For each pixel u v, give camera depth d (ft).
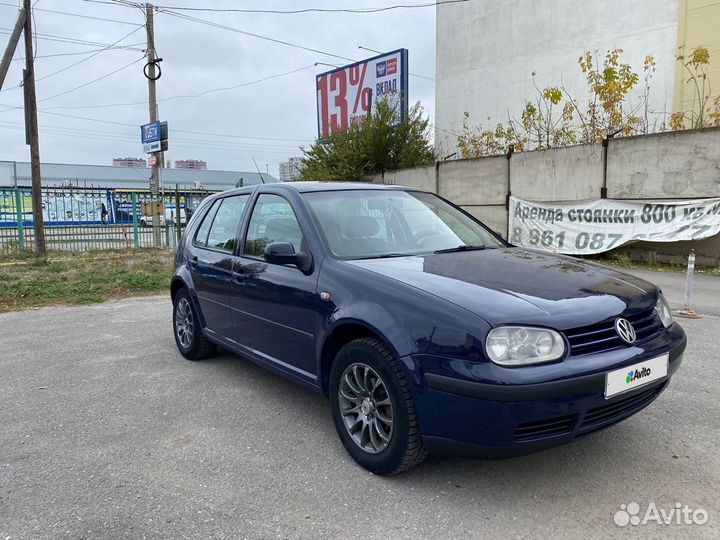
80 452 11.69
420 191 16.29
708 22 57.57
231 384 15.89
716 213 35.01
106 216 67.26
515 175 47.47
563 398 8.68
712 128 35.29
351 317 10.53
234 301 14.83
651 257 38.73
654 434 11.90
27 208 63.46
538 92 73.77
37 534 8.80
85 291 32.09
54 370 17.51
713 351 17.85
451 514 9.17
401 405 9.64
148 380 16.35
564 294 9.98
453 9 84.48
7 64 45.57
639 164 39.09
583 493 9.72
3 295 30.60
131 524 9.05
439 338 9.18
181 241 19.24
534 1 73.82
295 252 12.39
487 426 8.70
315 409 13.93
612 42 66.39
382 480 10.30
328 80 77.10
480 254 12.89
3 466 11.12
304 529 8.85
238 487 10.17
